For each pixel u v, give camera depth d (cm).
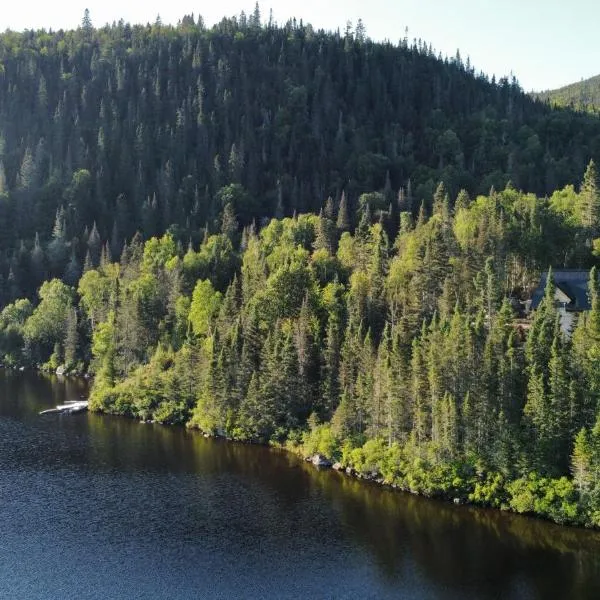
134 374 16862
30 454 12825
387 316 14575
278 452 13012
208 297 17438
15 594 7925
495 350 10875
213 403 14188
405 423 11462
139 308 18175
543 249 16225
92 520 9894
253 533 9500
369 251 17962
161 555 8881
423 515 10050
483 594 8019
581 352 10594
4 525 9694
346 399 12300
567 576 8375
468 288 14200
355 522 9844
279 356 13525
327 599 7894
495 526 9650
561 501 9644
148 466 12194
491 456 10388
